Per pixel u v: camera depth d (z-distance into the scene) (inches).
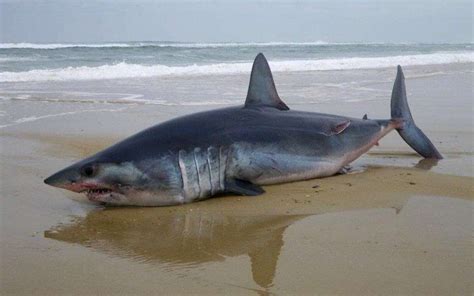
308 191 219.6
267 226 179.2
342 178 238.8
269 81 243.8
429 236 166.9
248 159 219.6
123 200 202.8
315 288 131.6
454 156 279.3
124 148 204.7
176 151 206.2
